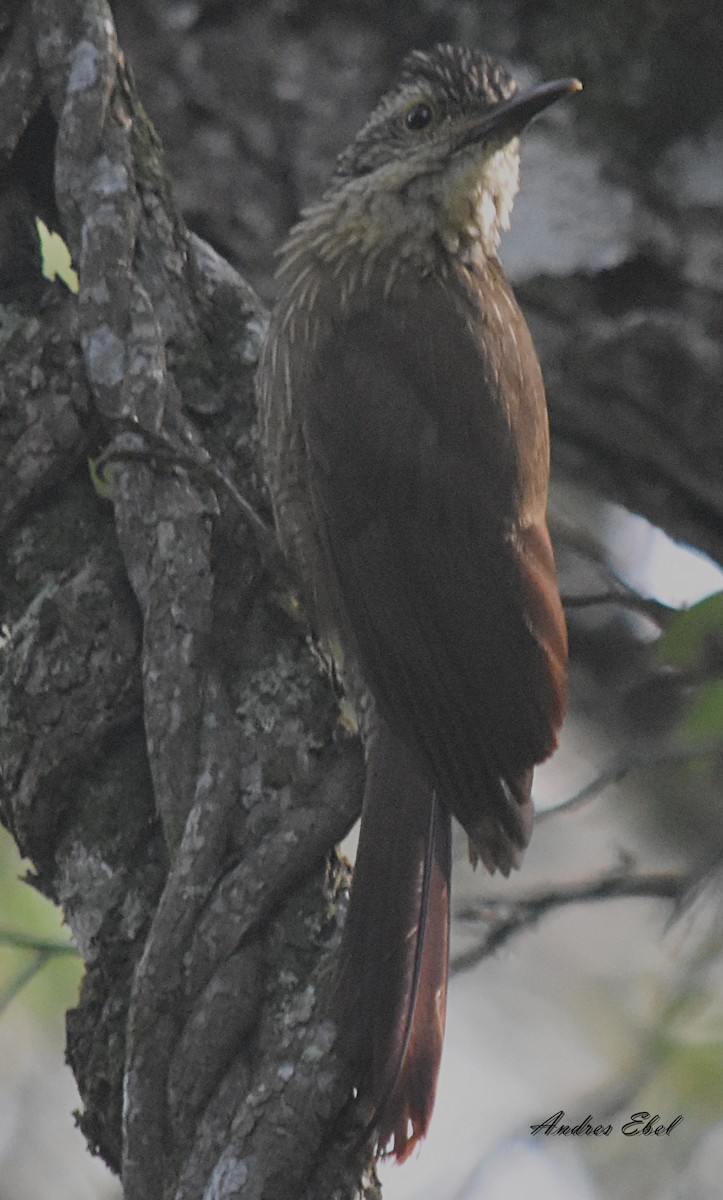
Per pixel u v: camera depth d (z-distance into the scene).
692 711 7.31
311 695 5.82
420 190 7.80
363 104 9.31
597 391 9.16
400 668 7.23
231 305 6.65
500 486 7.41
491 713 7.07
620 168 9.09
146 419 5.91
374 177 7.88
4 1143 10.95
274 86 9.30
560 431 9.39
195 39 9.31
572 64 9.16
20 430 5.96
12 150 6.19
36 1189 10.86
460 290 7.77
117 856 5.55
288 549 7.36
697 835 11.12
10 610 5.90
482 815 6.62
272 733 5.70
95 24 6.16
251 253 9.27
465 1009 12.16
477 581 7.29
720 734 7.25
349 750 5.74
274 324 7.32
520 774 6.90
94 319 5.98
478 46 9.26
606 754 10.99
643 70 9.09
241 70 9.33
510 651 7.17
